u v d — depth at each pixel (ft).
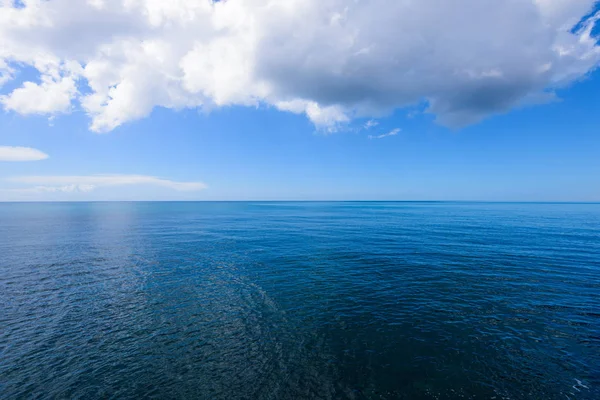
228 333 42.63
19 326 44.83
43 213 339.16
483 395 29.60
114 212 367.04
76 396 29.91
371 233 148.97
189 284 65.31
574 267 76.74
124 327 44.68
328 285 63.98
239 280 68.08
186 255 95.61
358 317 47.44
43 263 84.33
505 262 83.05
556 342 39.34
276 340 40.55
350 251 101.24
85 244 115.44
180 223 209.67
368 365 34.68
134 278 69.97
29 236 137.80
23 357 36.47
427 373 33.04
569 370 33.42
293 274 72.95
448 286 62.44
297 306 52.44
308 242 121.29
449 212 356.59
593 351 37.17
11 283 65.62
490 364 34.58
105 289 61.98
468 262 83.41
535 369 33.63
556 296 56.13
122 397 29.73
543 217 249.34
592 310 49.49
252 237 136.46
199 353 37.50
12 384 31.50
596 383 31.22
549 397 29.27
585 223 191.11
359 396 29.71
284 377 32.65
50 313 49.70
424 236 135.95
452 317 47.09
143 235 142.51
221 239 129.90
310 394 30.04
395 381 31.81
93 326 44.98
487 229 161.48
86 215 300.61
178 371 33.83
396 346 38.63
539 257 88.84
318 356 36.58
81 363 35.37
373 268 78.07
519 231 150.71
